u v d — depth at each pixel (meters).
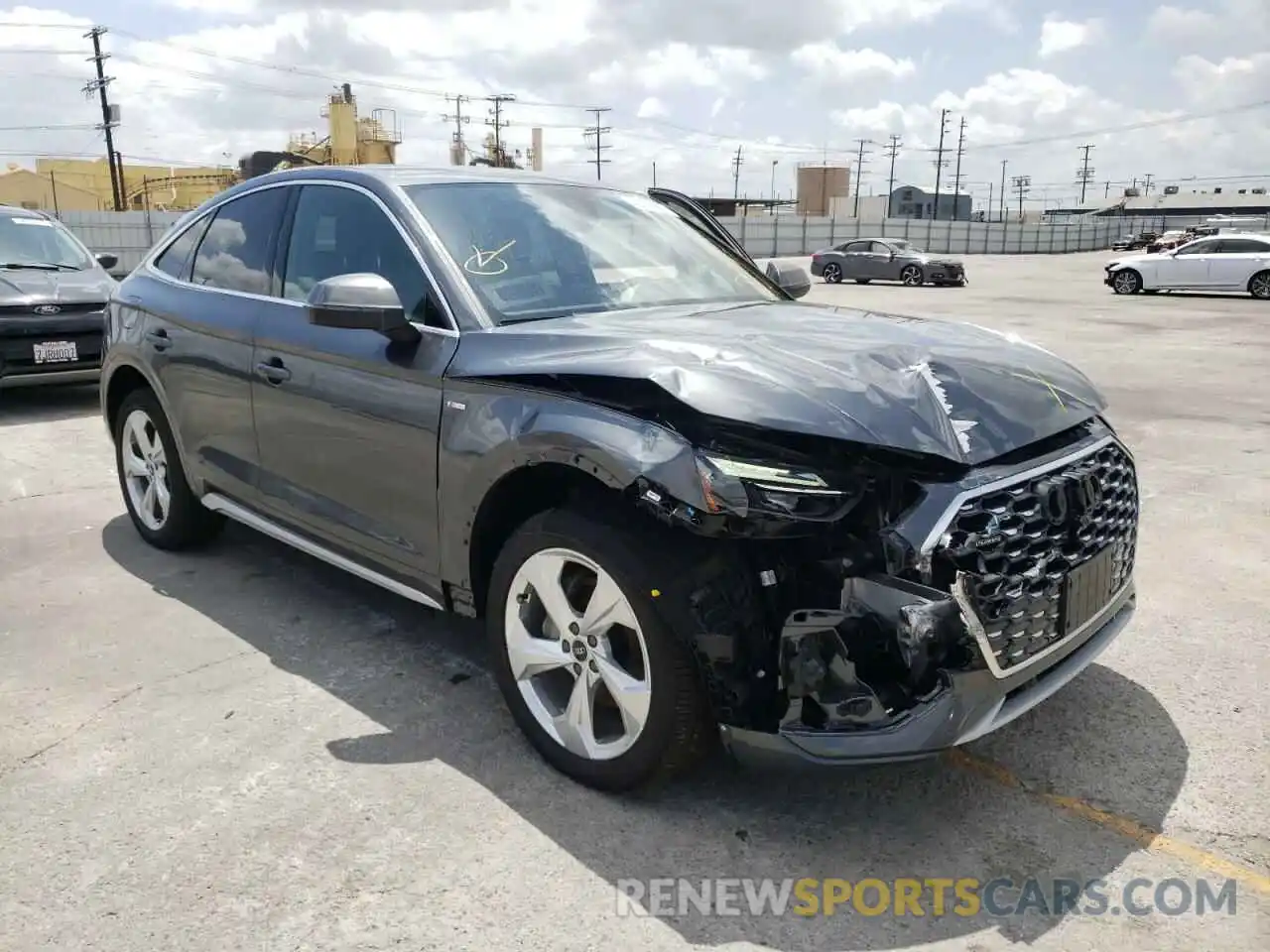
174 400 4.56
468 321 3.24
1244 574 4.78
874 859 2.68
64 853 2.69
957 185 98.12
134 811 2.88
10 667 3.79
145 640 4.04
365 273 3.57
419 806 2.90
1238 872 2.63
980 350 3.11
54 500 6.04
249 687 3.63
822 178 104.12
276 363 3.86
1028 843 2.75
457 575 3.23
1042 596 2.65
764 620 2.57
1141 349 14.02
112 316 5.05
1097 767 3.11
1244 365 12.30
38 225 9.66
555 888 2.56
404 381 3.29
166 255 4.93
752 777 3.04
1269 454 7.31
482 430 3.00
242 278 4.25
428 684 3.66
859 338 3.09
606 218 4.08
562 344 2.99
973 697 2.50
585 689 2.91
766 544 2.58
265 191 4.32
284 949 2.35
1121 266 26.73
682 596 2.58
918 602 2.45
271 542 5.24
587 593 2.94
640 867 2.64
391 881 2.59
